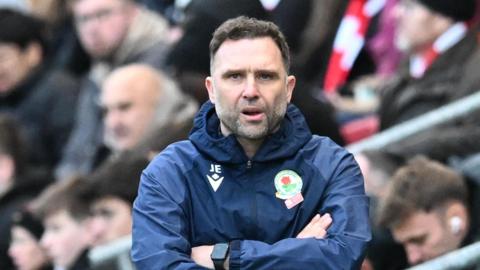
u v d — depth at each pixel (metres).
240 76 12.68
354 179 13.01
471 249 16.89
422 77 21.59
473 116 19.97
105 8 25.70
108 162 20.83
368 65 25.28
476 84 20.80
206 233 12.88
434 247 17.27
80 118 25.94
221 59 12.73
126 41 25.83
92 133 25.62
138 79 21.81
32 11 28.92
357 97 24.03
